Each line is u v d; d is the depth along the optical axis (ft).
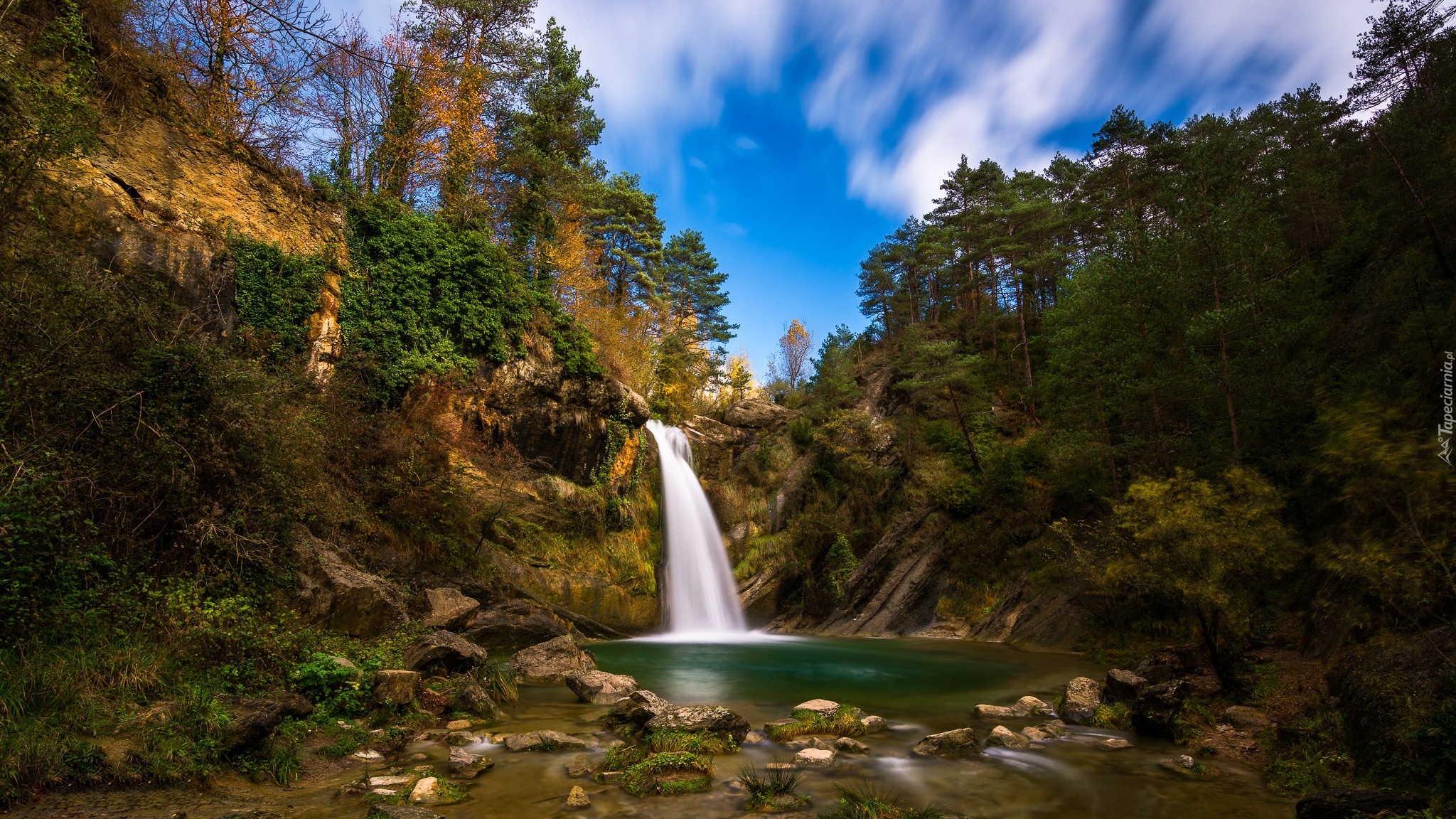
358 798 20.75
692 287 200.64
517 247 90.63
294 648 31.04
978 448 111.65
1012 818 20.94
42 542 22.26
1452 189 54.90
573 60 99.09
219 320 47.52
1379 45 64.80
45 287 26.76
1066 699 37.45
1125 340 72.49
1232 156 74.43
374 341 61.05
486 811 20.56
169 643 24.72
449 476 62.80
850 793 22.82
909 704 41.37
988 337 152.05
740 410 137.59
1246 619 36.78
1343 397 48.62
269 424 34.55
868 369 156.97
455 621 50.57
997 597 85.97
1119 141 115.96
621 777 23.94
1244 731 30.83
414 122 74.64
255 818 18.02
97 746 18.57
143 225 44.14
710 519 109.09
